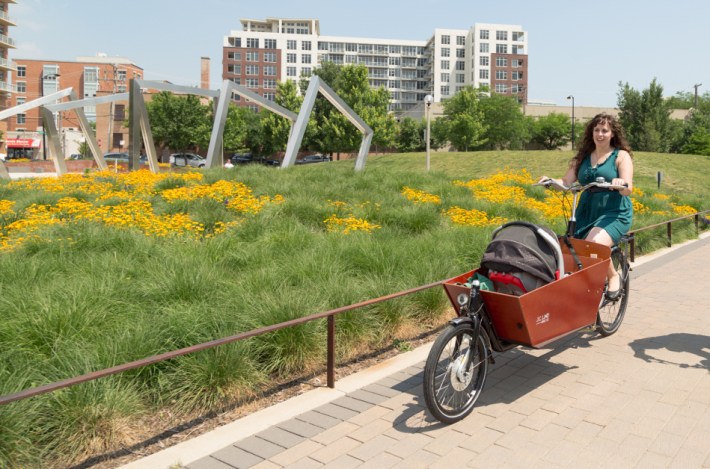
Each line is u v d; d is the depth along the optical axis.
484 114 67.62
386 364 4.82
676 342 5.21
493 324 3.84
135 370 3.92
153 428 3.69
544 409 3.81
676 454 3.19
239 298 5.15
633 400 3.93
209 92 25.53
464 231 8.70
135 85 20.91
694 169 30.84
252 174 15.73
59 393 3.43
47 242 7.34
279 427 3.62
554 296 3.85
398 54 134.00
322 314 4.20
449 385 3.68
